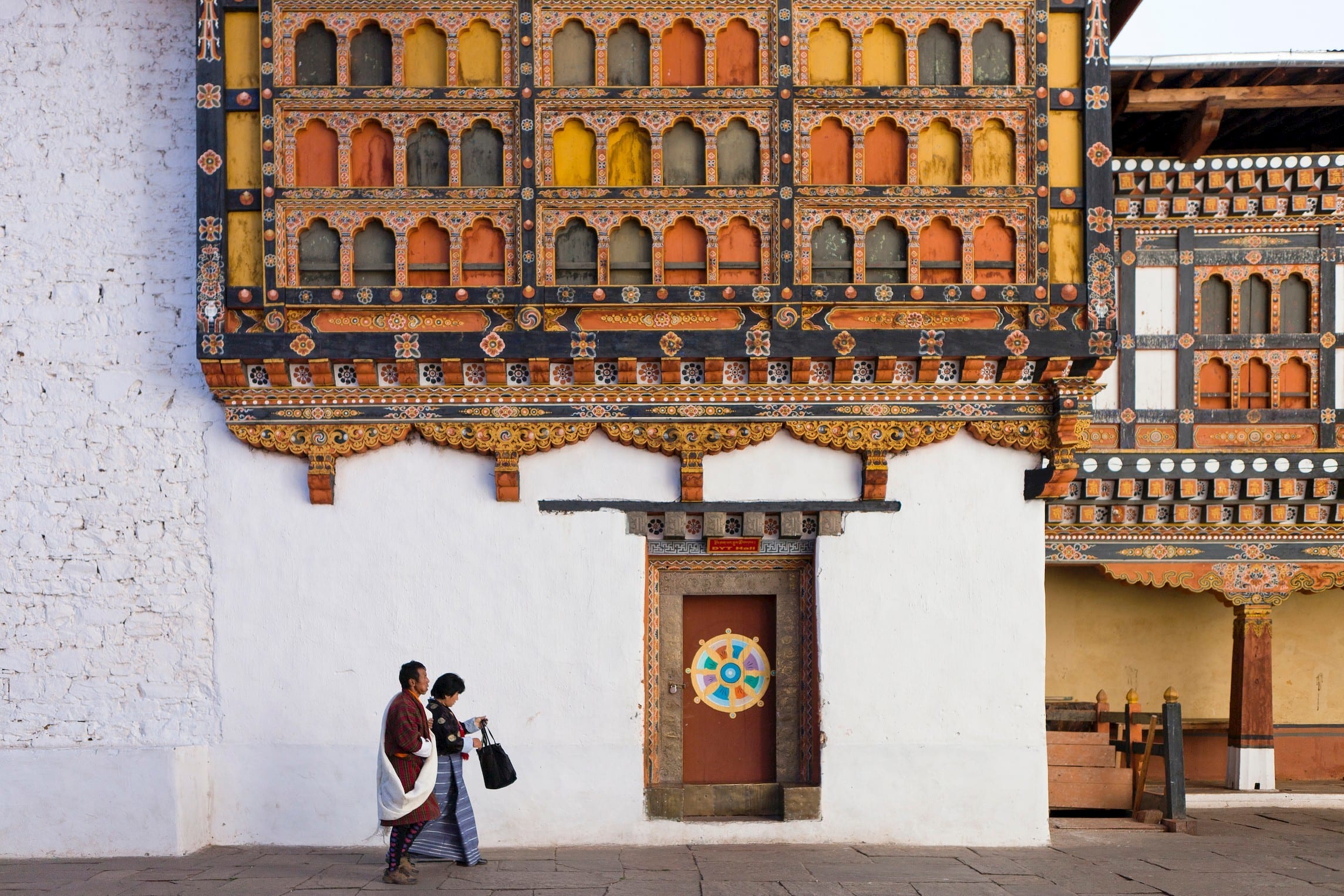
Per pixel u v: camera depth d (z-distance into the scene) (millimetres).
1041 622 9297
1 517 9156
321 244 9031
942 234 9125
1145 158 10641
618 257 9070
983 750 9203
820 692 9266
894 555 9312
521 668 9180
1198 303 10727
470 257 9023
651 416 9211
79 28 9391
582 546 9250
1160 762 12406
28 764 8648
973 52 9188
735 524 9422
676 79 9156
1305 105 10289
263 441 9125
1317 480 10391
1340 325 10664
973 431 9297
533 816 9062
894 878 7898
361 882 7668
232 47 9055
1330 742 12422
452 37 9055
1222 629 12617
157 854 8570
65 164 9328
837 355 9008
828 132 9164
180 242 9312
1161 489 10438
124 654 9117
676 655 9602
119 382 9250
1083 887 7699
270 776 9055
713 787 9344
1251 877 8031
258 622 9156
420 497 9258
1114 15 9906
